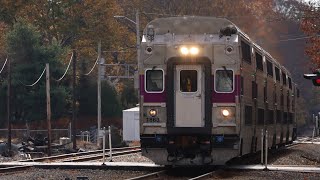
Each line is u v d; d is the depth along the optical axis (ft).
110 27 587.68
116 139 378.53
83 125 473.26
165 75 167.02
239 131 166.81
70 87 473.67
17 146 322.55
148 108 167.43
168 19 169.99
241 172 171.94
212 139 166.20
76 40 592.19
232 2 580.30
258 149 205.98
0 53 478.18
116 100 485.97
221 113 166.20
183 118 165.89
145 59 168.04
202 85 166.09
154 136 167.02
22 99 450.71
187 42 167.22
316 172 172.35
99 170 179.42
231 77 166.40
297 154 269.23
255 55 197.98
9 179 155.02
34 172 173.27
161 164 171.01
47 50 462.19
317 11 271.49
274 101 240.32
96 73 504.84
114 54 613.11
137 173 171.73
